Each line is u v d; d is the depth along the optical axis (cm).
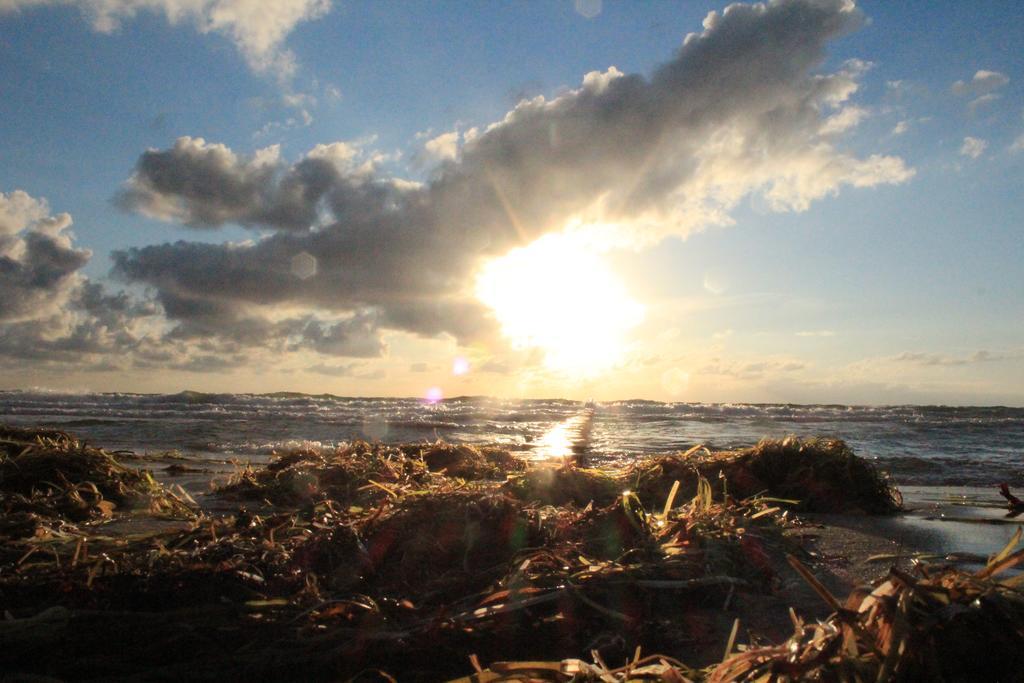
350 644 282
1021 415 2767
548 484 613
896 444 1413
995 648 218
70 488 599
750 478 701
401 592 347
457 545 384
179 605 312
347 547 374
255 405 3122
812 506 669
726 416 2638
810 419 2441
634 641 305
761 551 415
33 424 1856
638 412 2834
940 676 210
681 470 720
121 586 317
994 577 404
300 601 314
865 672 212
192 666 267
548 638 306
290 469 702
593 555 393
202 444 1379
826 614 342
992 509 675
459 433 1709
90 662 266
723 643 306
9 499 541
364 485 625
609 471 772
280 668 271
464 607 324
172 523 516
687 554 390
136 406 2881
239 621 294
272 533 391
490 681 250
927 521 604
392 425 1894
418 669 278
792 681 216
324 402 3456
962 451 1280
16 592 317
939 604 224
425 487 571
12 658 270
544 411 2855
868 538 518
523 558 369
